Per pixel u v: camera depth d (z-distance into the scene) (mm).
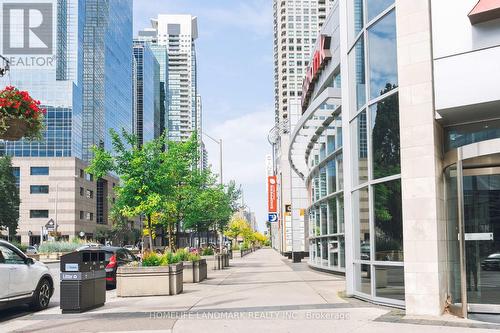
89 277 13586
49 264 48469
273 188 80875
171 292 16453
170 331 9844
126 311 12930
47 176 112562
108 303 14852
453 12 11430
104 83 153000
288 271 29641
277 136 72875
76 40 138750
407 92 11844
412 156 11648
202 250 34219
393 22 12758
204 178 32469
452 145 12125
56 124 125375
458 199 11148
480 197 11711
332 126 26453
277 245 116250
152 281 16422
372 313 11562
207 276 25547
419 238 11398
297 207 58156
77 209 114625
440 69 11461
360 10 14570
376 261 13133
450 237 11930
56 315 12750
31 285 13805
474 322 10203
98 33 152500
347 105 15297
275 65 197500
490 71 10898
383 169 12969
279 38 184250
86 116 145875
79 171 117125
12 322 11758
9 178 88188
